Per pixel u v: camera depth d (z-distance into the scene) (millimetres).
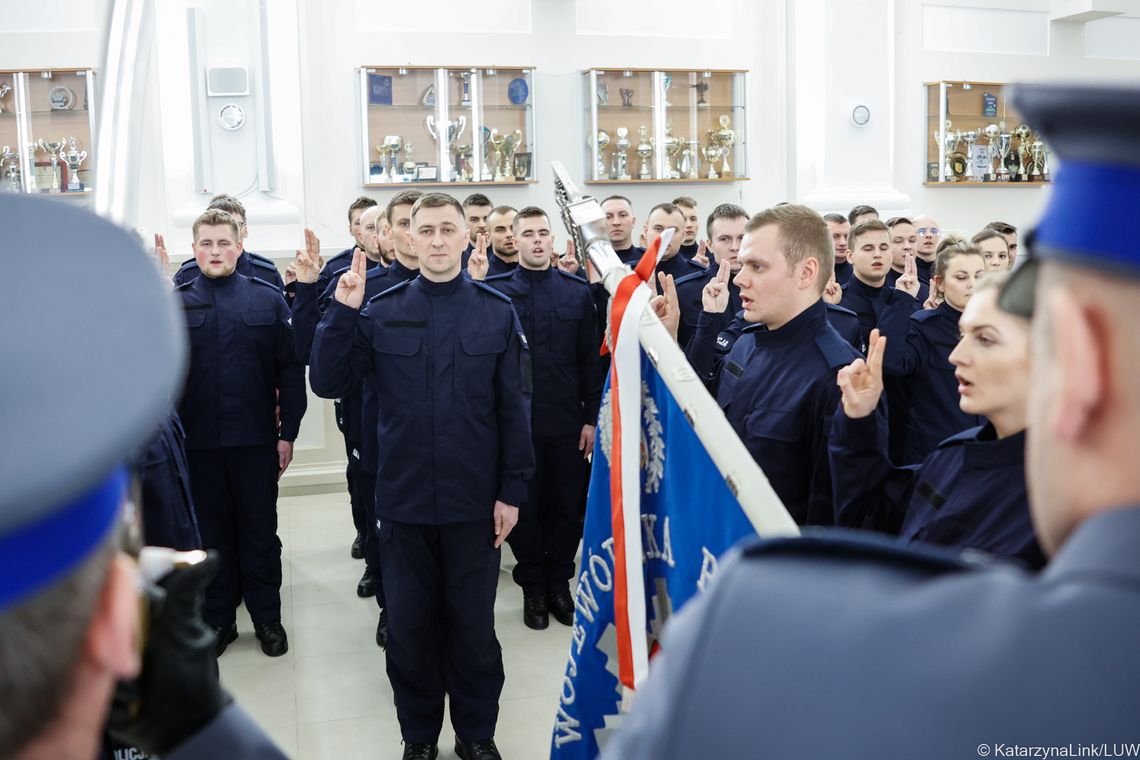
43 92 6449
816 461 2289
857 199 8203
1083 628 428
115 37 2277
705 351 3455
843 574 506
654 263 1626
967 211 9039
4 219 412
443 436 2998
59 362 389
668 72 7750
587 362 4410
